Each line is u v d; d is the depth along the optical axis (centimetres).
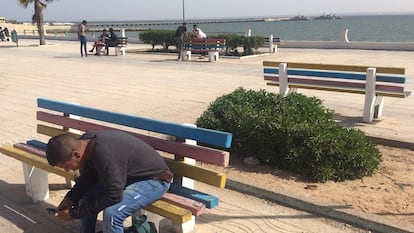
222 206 454
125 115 409
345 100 961
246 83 1198
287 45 2531
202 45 1811
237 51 2144
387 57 1817
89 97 1036
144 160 328
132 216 379
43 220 429
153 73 1440
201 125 603
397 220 404
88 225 363
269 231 403
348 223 413
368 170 511
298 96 630
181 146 359
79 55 2166
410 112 851
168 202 339
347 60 1728
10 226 418
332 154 506
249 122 552
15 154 460
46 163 424
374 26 11025
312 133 518
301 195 452
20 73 1486
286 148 528
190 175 351
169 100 979
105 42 2153
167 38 2275
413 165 548
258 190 474
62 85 1218
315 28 10188
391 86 732
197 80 1266
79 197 355
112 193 304
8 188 506
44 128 492
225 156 332
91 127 439
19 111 898
